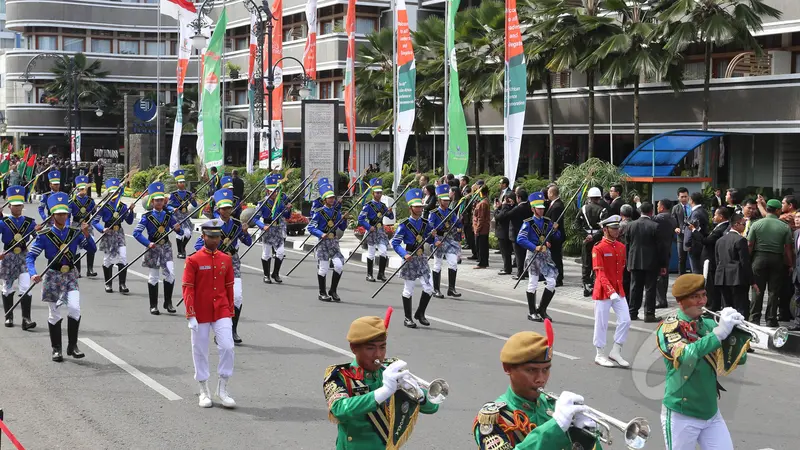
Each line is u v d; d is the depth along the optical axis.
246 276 18.19
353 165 27.84
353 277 18.27
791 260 12.78
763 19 23.84
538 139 33.88
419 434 8.02
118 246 15.98
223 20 30.58
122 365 10.52
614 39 23.03
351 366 4.96
